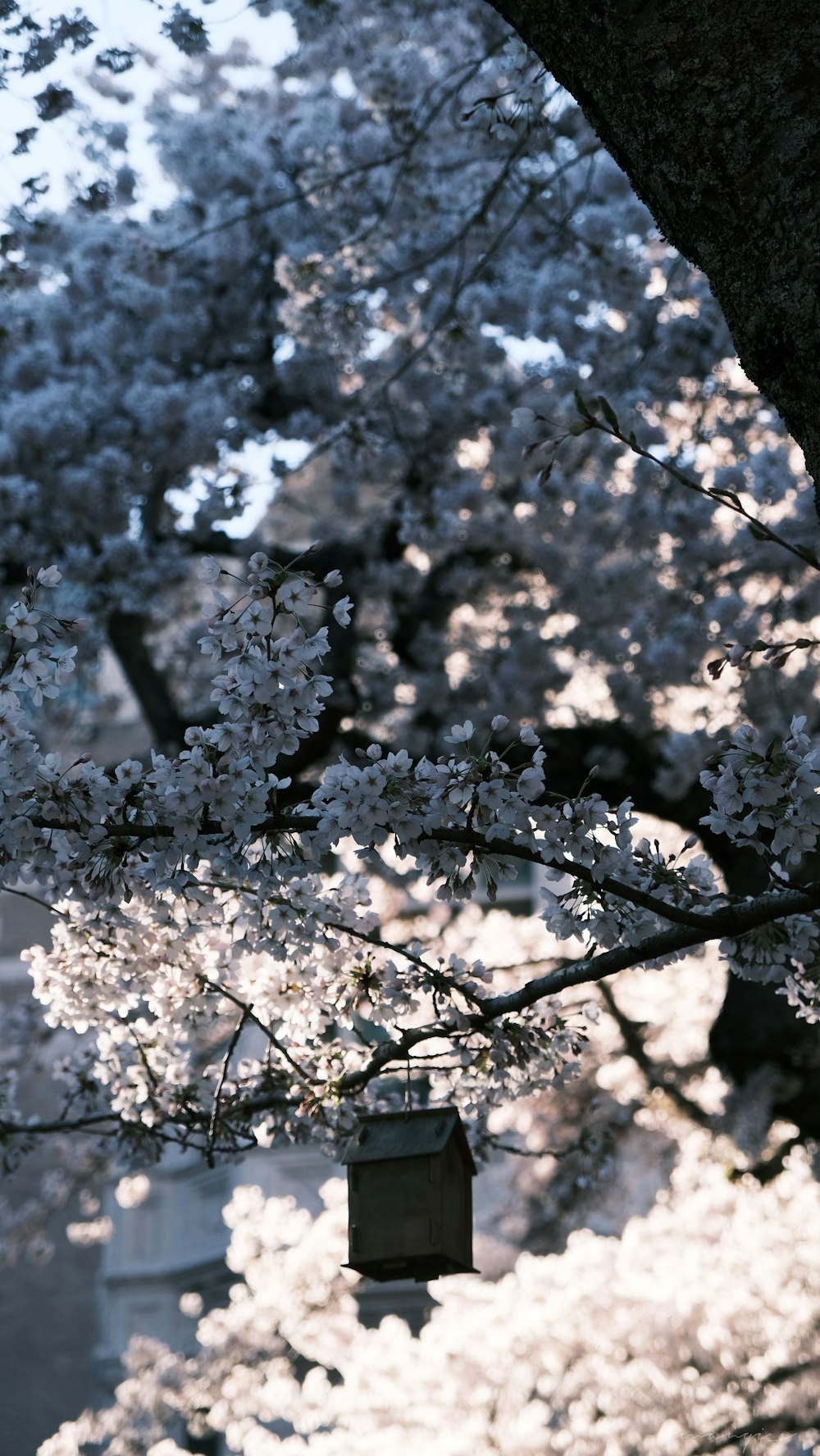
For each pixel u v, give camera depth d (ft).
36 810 7.97
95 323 29.60
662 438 24.22
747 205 6.70
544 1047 9.79
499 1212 35.09
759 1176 26.50
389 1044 10.02
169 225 29.32
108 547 28.02
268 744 7.90
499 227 24.44
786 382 6.75
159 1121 10.94
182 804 7.74
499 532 27.66
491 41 23.06
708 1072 31.04
